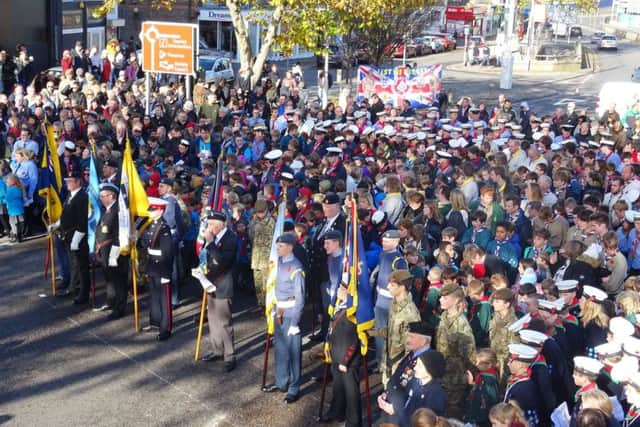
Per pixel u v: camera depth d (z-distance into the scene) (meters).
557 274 10.17
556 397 7.40
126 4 41.06
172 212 11.64
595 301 8.30
